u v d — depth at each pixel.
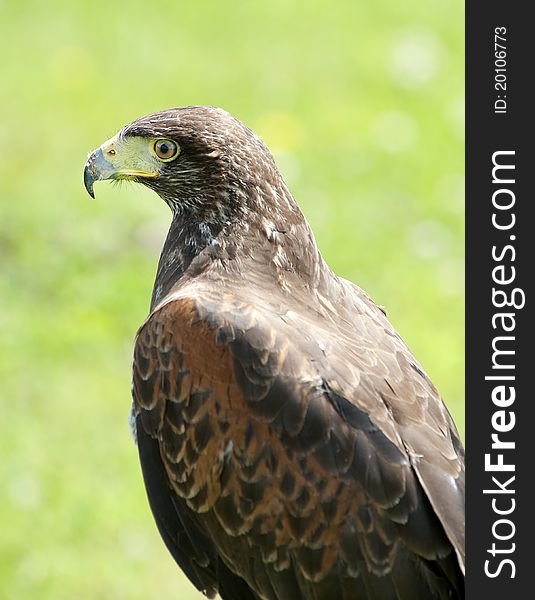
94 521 13.55
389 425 8.05
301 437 8.07
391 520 7.95
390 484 7.95
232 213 8.80
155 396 8.52
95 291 16.64
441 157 20.25
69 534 13.42
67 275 16.88
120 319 16.33
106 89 21.72
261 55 23.03
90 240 17.36
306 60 22.89
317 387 8.08
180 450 8.45
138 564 13.16
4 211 17.92
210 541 8.64
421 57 22.94
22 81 21.81
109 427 14.83
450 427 8.39
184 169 8.84
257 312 8.34
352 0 24.88
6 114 20.83
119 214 17.81
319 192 19.25
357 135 20.72
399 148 20.39
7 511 13.59
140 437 8.73
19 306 16.44
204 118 8.84
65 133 20.42
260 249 8.75
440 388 15.58
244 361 8.20
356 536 8.02
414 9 24.69
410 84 22.22
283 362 8.14
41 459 14.30
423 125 21.09
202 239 8.91
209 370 8.29
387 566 7.97
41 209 17.98
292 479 8.12
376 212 18.86
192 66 22.55
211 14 24.30
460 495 7.98
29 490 13.85
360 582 8.05
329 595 8.14
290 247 8.77
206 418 8.30
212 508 8.41
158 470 8.70
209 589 8.93
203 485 8.39
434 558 7.89
